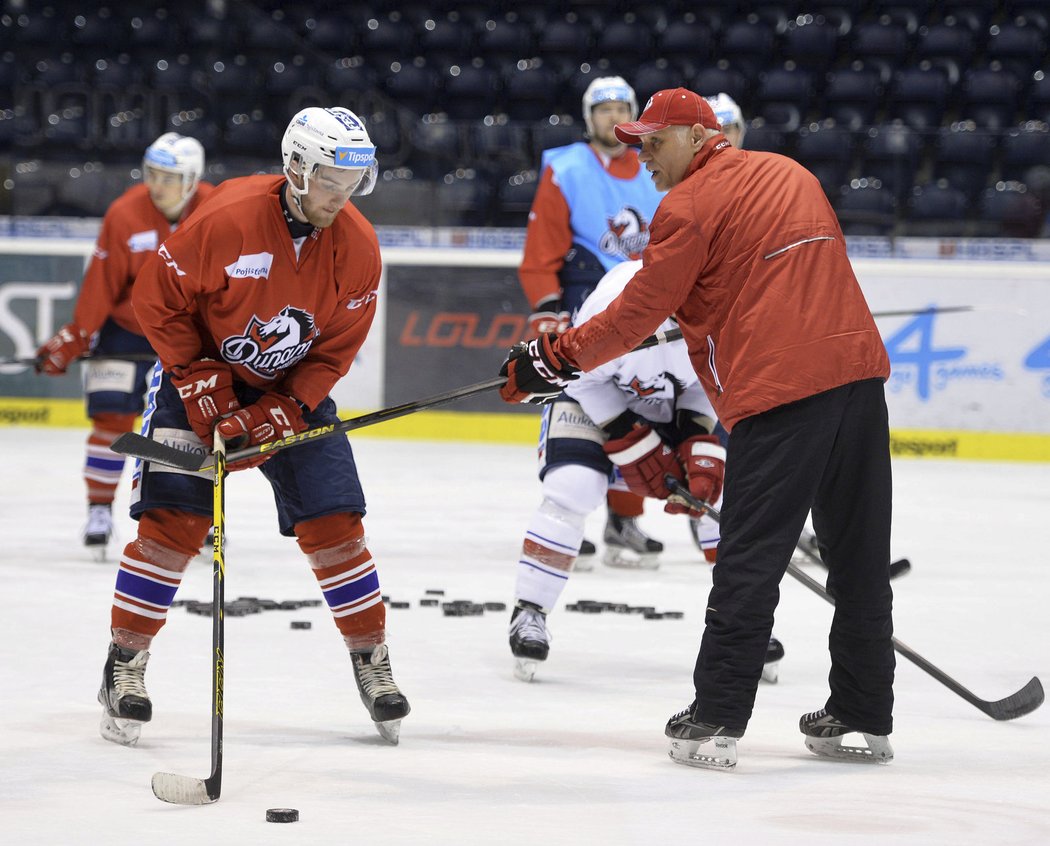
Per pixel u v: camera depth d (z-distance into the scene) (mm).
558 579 13680
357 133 10359
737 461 10672
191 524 11234
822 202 10750
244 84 40344
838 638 10852
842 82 44031
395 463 32781
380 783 9953
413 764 10516
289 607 16828
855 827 9023
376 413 11188
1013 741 11617
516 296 37031
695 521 21734
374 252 11078
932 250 36281
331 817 9062
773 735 11758
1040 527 25312
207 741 11109
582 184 19875
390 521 24359
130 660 11102
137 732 10922
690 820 9141
